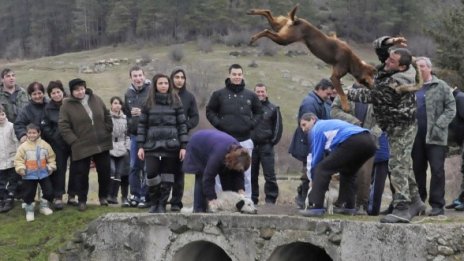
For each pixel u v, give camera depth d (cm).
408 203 893
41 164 1171
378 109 898
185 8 8869
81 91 1188
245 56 7231
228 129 1170
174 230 1023
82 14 9694
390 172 920
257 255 954
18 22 10244
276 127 1317
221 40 8131
